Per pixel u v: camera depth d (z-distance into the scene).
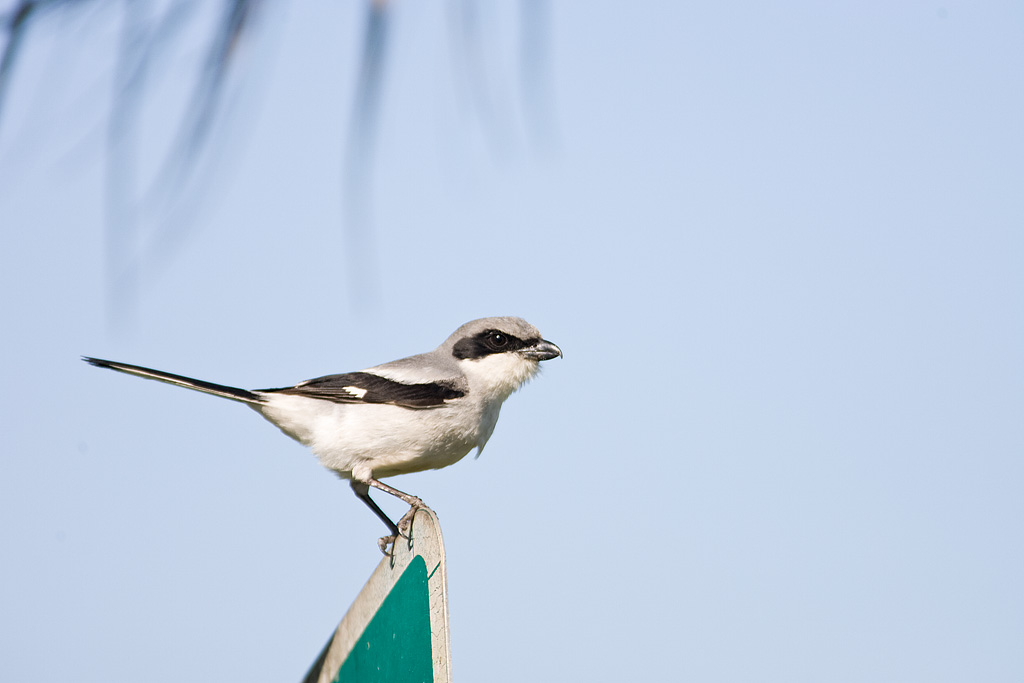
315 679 7.17
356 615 6.83
